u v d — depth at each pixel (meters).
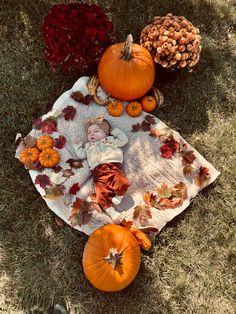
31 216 1.43
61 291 1.38
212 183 1.49
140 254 1.35
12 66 1.56
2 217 1.43
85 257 1.28
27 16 1.61
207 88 1.58
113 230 1.29
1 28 1.60
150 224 1.40
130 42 1.29
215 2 1.67
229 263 1.43
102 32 1.37
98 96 1.47
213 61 1.61
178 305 1.39
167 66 1.41
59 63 1.45
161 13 1.64
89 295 1.38
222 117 1.56
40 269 1.39
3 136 1.50
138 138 1.47
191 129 1.54
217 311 1.39
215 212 1.47
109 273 1.26
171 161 1.46
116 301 1.37
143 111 1.49
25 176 1.47
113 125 1.47
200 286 1.41
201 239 1.44
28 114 1.52
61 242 1.41
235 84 1.59
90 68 1.53
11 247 1.40
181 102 1.56
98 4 1.63
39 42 1.59
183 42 1.37
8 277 1.38
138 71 1.36
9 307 1.36
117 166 1.43
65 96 1.48
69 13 1.37
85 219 1.38
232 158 1.52
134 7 1.64
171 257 1.43
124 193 1.39
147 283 1.40
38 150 1.41
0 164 1.48
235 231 1.45
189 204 1.45
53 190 1.38
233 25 1.66
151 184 1.45
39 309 1.36
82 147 1.43
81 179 1.41
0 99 1.53
